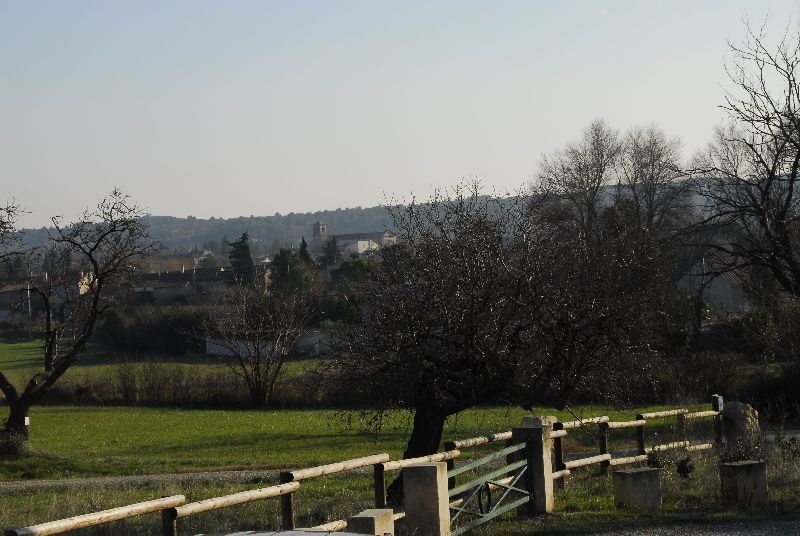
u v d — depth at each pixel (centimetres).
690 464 1702
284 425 4759
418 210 1648
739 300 5506
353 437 4059
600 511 1438
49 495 2447
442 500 1141
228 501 967
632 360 1683
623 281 1684
